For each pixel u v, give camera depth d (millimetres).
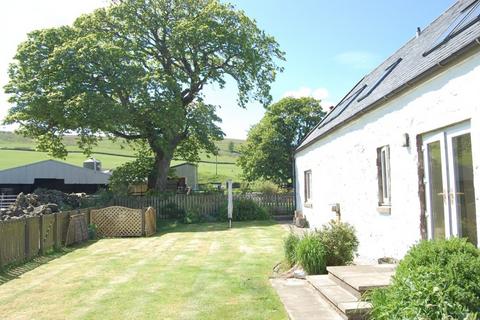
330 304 5605
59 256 11727
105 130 22469
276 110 31609
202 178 47312
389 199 8562
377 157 8938
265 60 27109
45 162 31969
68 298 6965
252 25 26125
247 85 26672
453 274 3965
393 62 11195
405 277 4160
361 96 11703
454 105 5910
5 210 16719
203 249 12375
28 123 23172
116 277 8562
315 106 31594
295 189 21469
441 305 3771
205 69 26078
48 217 12547
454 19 7898
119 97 22875
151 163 26375
